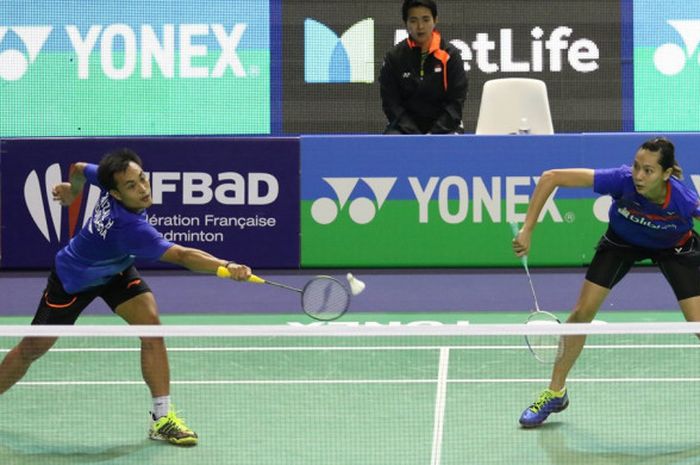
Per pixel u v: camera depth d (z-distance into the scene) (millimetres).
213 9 24266
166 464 10188
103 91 24344
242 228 19234
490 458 10203
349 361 13680
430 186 19156
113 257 10812
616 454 10352
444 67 19625
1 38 24156
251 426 11195
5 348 14625
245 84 24391
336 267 19344
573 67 24078
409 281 18688
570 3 24016
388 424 11211
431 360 13680
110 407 11969
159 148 19094
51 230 19312
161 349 10922
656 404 11852
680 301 11062
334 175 19188
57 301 11117
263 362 13672
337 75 24266
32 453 10555
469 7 23969
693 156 18672
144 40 24297
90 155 19109
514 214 19125
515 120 20469
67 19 24219
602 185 10820
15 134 24297
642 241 11031
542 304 17203
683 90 24188
